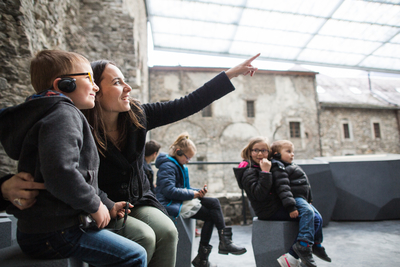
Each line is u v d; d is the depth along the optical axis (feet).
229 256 8.09
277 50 39.45
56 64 3.12
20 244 2.86
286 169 6.81
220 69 47.14
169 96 46.11
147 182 4.58
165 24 33.99
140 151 4.03
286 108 50.80
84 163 2.92
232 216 13.55
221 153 47.11
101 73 3.81
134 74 19.04
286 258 5.68
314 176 11.00
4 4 9.11
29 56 9.76
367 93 64.03
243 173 6.81
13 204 2.66
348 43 37.81
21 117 2.72
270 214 6.28
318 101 52.39
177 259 6.20
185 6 30.71
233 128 48.34
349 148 53.62
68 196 2.47
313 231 5.74
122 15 19.08
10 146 2.78
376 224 10.51
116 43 18.84
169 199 6.48
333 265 6.59
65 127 2.61
